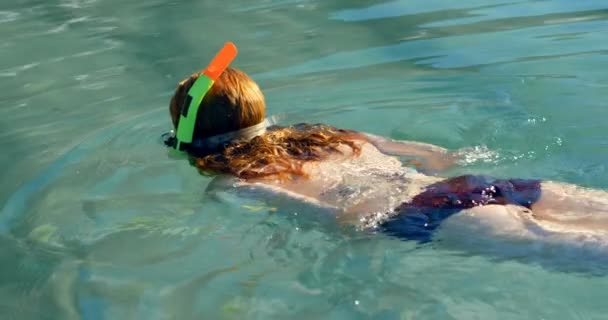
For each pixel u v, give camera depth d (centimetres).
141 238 364
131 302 319
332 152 390
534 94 503
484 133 458
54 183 427
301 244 345
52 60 623
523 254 316
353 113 495
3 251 366
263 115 409
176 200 396
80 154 461
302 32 648
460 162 412
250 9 717
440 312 299
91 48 642
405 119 484
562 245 312
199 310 311
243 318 304
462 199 340
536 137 447
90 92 558
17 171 446
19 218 395
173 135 461
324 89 534
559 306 295
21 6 763
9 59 630
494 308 298
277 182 374
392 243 336
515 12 661
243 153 393
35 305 324
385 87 532
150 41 650
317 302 310
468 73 545
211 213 375
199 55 611
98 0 773
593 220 322
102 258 352
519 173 404
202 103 395
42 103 545
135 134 483
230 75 402
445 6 693
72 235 373
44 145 479
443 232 332
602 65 537
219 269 336
